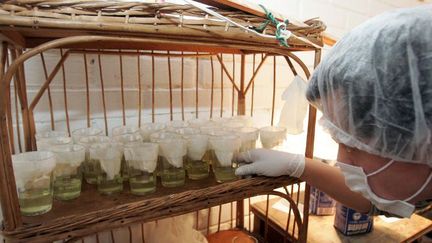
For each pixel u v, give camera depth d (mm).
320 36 621
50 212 466
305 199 751
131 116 842
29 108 630
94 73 778
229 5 477
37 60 708
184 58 893
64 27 380
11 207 398
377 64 404
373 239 856
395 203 488
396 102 400
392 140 429
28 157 483
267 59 1060
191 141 632
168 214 507
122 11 409
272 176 640
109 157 538
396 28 402
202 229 1012
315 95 511
